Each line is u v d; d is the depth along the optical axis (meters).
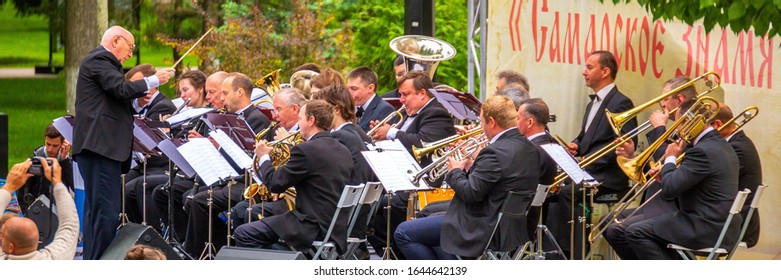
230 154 23.77
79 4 52.97
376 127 26.84
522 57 30.61
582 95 29.67
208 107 30.17
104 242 25.38
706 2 21.09
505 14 30.91
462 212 22.25
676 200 22.64
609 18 29.25
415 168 22.64
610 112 26.77
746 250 27.81
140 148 26.20
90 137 25.11
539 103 24.41
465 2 56.84
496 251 22.00
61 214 21.27
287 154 23.12
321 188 22.44
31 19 92.69
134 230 22.80
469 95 26.31
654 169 22.92
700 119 21.91
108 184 25.38
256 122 27.97
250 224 22.58
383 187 22.73
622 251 23.66
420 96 27.22
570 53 29.80
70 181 29.97
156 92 31.30
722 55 27.88
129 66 76.31
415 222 23.12
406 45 32.22
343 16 60.16
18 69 84.94
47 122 72.25
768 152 27.34
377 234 26.92
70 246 20.92
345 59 57.75
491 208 21.98
